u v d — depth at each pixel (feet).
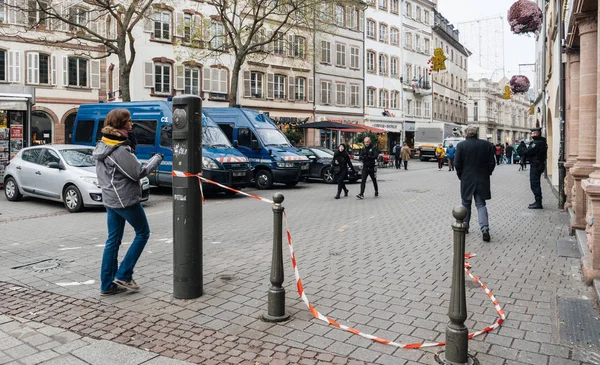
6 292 18.54
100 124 56.03
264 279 19.99
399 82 166.91
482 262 22.62
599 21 18.86
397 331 14.66
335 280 19.85
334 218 36.04
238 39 73.10
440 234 29.48
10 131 55.36
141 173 17.47
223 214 38.14
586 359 12.75
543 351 13.24
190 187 17.34
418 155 153.58
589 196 18.98
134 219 17.76
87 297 17.89
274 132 63.31
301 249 25.58
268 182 59.77
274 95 121.08
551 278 19.95
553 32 57.77
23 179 44.39
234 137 61.77
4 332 14.67
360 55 147.23
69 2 93.71
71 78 100.99
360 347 13.56
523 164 103.71
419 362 12.66
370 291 18.42
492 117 260.83
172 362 12.67
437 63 78.07
